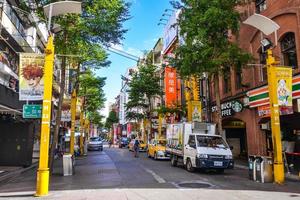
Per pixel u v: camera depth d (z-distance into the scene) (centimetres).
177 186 1293
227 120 2825
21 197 1105
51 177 1655
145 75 4775
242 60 2033
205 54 1955
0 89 1956
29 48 2925
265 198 1033
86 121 6019
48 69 1198
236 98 2591
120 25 1870
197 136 1905
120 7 1823
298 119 1992
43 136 1160
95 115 7138
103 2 1784
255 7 2375
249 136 2428
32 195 1138
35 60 1243
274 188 1255
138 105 4959
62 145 4019
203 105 3209
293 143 1972
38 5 1786
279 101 1457
